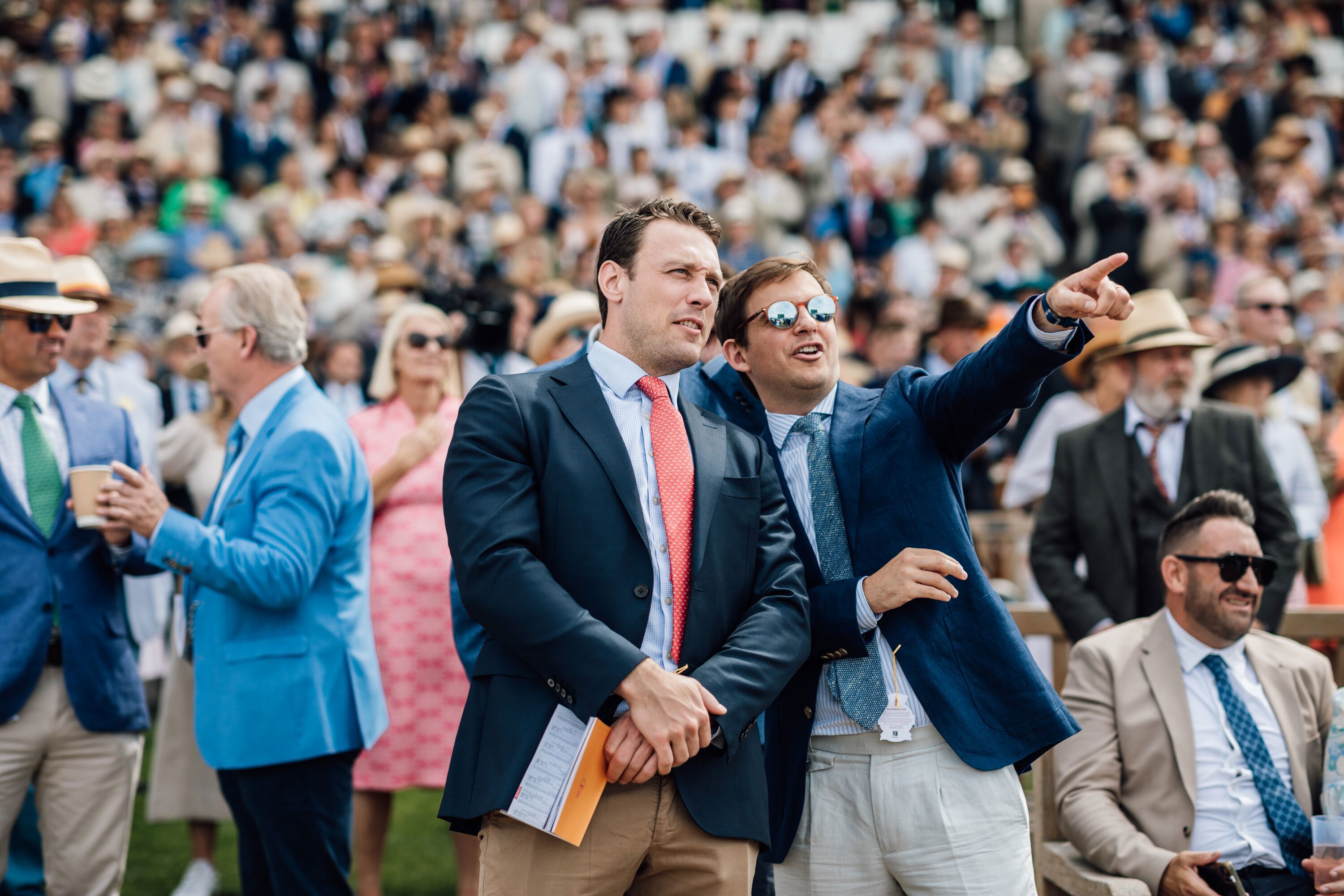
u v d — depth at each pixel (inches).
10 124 518.6
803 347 115.2
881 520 113.4
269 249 414.6
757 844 99.4
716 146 543.5
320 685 134.4
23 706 136.7
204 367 213.6
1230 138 565.3
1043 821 144.1
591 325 200.4
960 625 110.1
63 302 144.2
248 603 133.0
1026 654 110.7
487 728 96.0
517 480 97.7
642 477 101.5
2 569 136.8
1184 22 633.0
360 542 142.9
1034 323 103.5
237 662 133.3
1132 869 131.2
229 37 579.5
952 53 601.9
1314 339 329.1
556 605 92.6
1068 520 176.7
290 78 555.2
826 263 457.7
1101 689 143.3
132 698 144.9
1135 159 516.4
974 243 474.3
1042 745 107.8
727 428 108.2
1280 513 171.8
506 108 550.9
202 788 181.2
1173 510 171.3
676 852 96.6
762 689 97.0
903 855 108.7
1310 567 215.8
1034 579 178.5
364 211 425.7
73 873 141.1
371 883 172.4
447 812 95.9
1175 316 176.2
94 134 510.9
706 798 96.0
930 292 466.6
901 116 579.8
